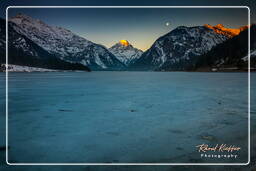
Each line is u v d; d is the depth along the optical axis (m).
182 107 10.16
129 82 34.38
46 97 14.44
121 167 3.60
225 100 12.62
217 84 27.36
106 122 7.04
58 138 5.27
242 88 21.08
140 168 3.56
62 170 3.50
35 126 6.51
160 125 6.59
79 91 18.84
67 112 8.96
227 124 6.69
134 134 5.60
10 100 13.00
